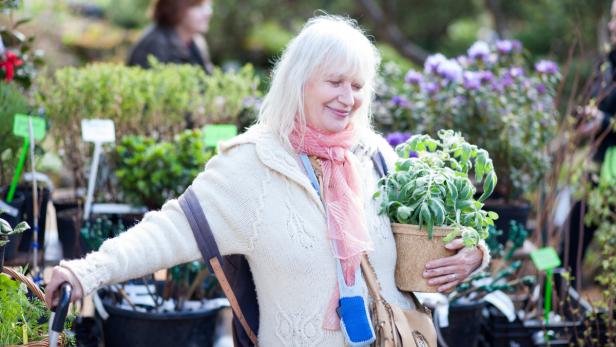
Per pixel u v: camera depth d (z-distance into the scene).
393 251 2.57
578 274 4.23
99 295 3.49
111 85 4.34
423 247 2.53
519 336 3.79
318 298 2.44
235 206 2.44
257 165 2.48
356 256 2.45
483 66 4.78
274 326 2.49
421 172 2.56
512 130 4.47
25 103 3.85
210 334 3.45
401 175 2.55
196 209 2.43
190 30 5.88
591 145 4.55
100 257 2.33
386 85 4.99
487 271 3.95
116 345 3.37
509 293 4.25
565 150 4.58
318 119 2.52
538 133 4.57
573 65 9.91
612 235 4.11
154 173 4.02
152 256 2.38
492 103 4.48
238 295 2.58
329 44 2.46
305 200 2.48
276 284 2.47
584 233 4.90
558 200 4.68
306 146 2.53
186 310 3.40
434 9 14.41
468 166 2.70
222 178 2.46
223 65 13.56
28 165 4.01
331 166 2.54
